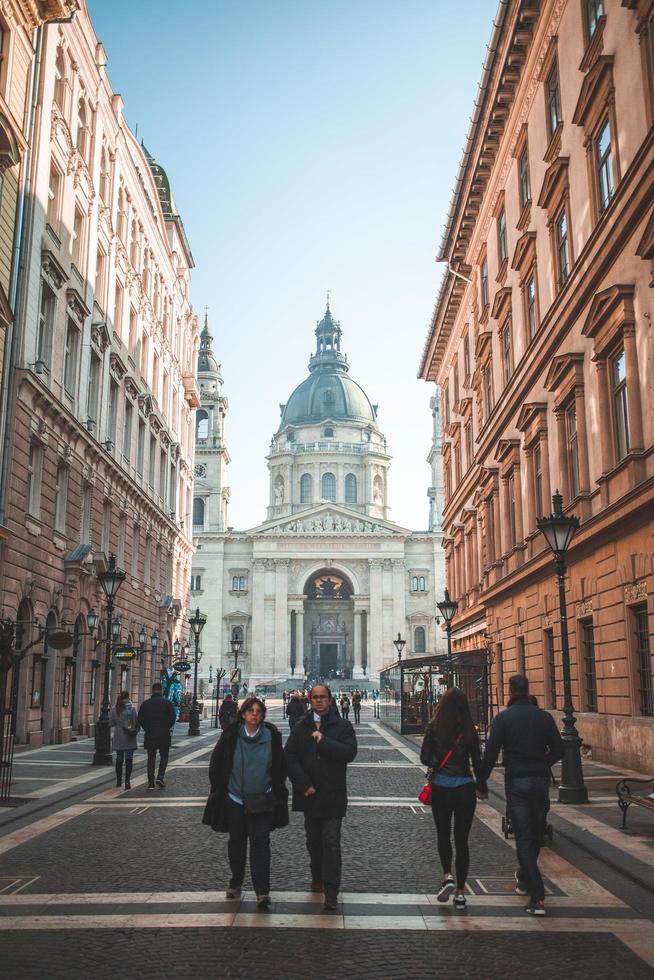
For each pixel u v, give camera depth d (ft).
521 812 27.61
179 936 24.38
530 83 87.25
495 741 28.04
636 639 62.95
